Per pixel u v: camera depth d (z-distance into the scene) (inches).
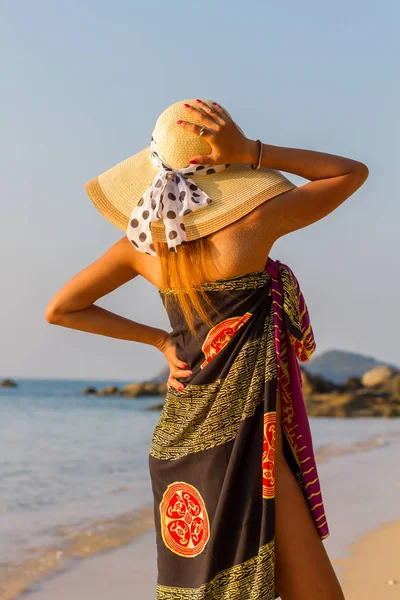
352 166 96.5
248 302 94.1
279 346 95.0
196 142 96.0
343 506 258.7
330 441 548.1
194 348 97.7
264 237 94.2
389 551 195.0
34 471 399.2
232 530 91.0
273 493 89.9
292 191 95.3
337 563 183.5
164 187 94.5
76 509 274.2
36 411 1101.7
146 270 104.3
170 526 97.3
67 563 190.1
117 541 216.8
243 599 89.5
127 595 162.1
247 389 93.3
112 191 101.6
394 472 351.3
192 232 93.8
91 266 108.5
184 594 94.1
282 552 92.6
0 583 170.6
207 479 93.6
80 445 557.3
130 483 351.6
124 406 1283.2
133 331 110.1
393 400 1027.3
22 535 224.5
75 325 110.1
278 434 95.1
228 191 94.6
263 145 95.4
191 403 97.0
